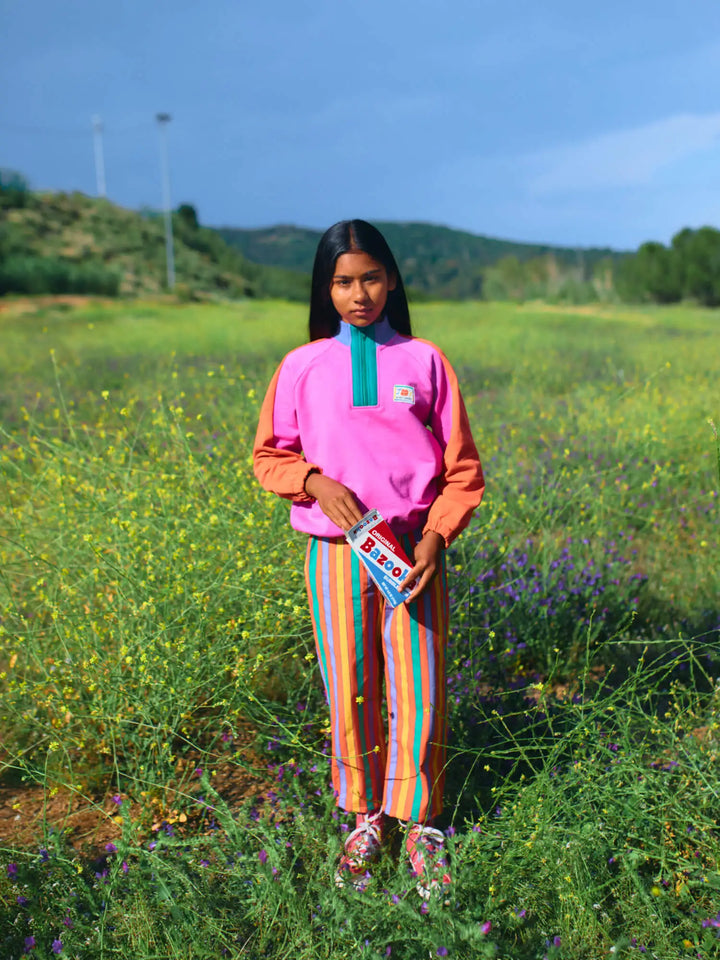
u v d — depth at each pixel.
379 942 1.87
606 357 12.70
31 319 28.67
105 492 3.56
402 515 2.12
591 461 5.82
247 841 2.23
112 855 2.23
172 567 2.97
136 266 61.59
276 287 75.75
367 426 2.09
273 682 3.05
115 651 2.95
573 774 2.31
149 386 8.77
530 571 3.99
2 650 3.09
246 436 4.48
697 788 2.32
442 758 2.25
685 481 5.77
